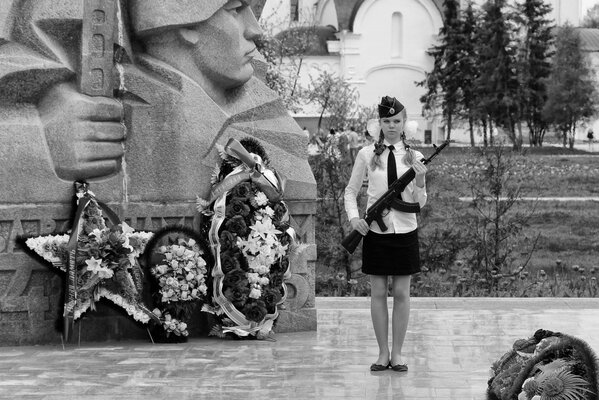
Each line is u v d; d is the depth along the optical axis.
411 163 8.80
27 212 9.61
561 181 34.69
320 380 8.32
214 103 10.34
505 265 16.20
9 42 9.64
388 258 8.71
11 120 9.64
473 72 62.53
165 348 9.63
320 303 12.58
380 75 68.94
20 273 9.62
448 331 10.70
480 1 71.62
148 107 10.08
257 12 11.35
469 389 8.03
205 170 10.23
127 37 10.12
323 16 71.62
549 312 11.97
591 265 18.06
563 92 60.62
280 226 10.27
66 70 9.73
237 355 9.33
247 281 10.05
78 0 9.72
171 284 9.75
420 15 68.75
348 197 8.95
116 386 8.07
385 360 8.73
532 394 6.64
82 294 9.43
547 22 64.00
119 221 9.67
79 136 9.68
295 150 10.72
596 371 6.60
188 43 10.23
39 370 8.63
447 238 16.25
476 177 23.78
